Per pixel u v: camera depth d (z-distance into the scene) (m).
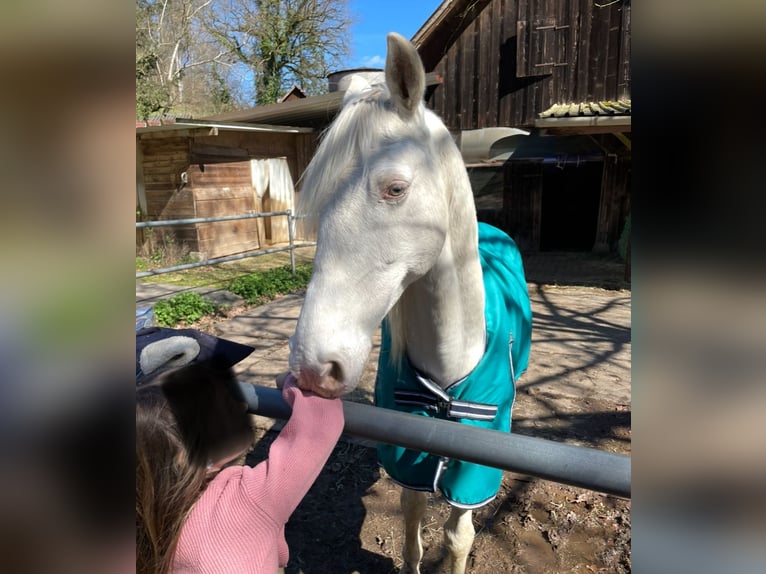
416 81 1.02
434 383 1.32
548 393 3.17
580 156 8.42
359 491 2.29
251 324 4.82
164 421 0.77
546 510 2.11
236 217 5.70
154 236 8.02
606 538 1.94
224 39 18.25
